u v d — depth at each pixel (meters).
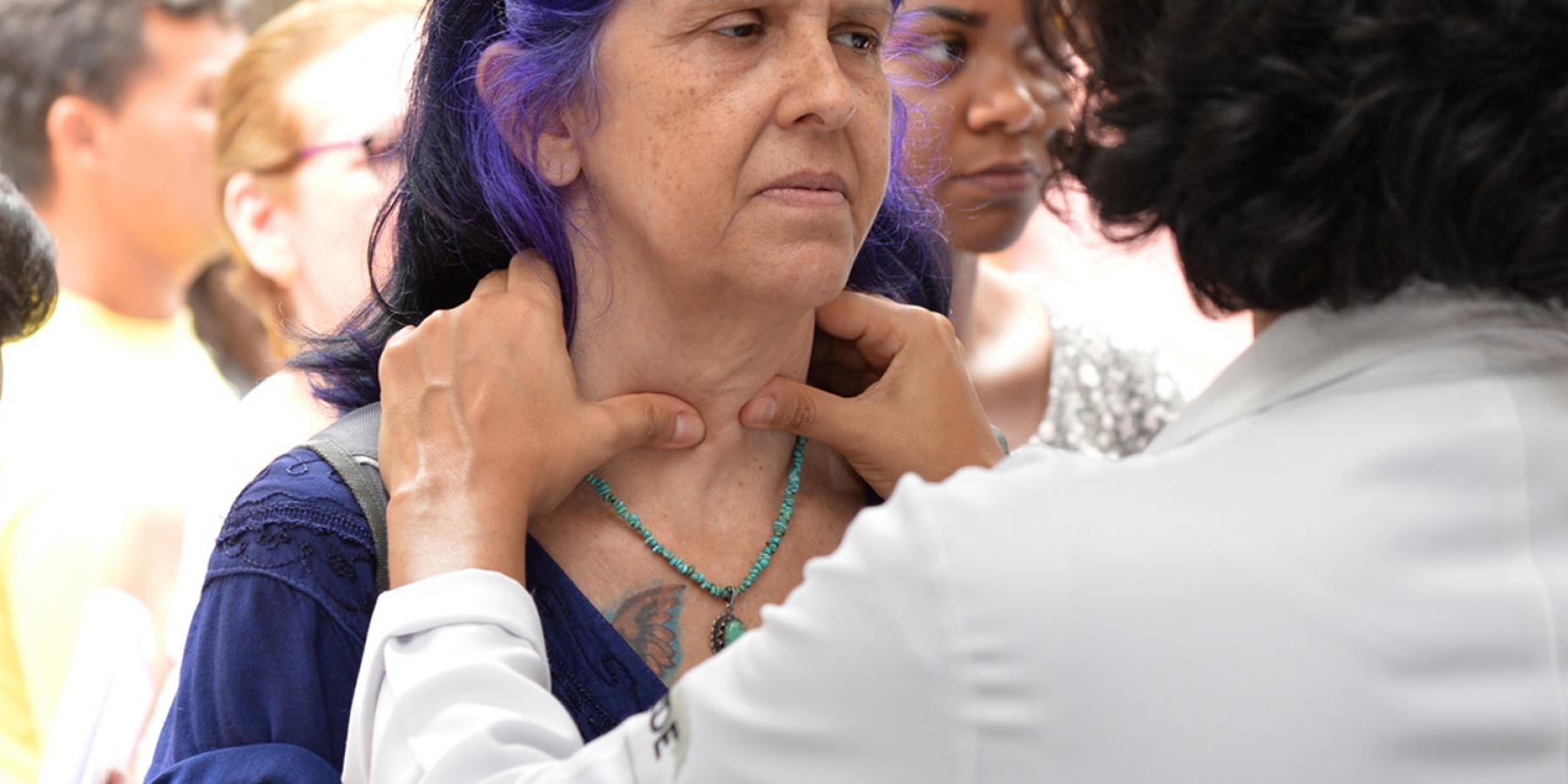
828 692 1.07
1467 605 1.03
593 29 1.47
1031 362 2.83
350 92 2.68
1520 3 1.01
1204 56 1.09
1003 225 2.55
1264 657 1.02
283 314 2.58
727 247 1.47
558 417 1.51
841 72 1.46
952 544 1.06
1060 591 1.04
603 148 1.50
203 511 2.41
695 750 1.13
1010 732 1.03
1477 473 1.06
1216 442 1.10
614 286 1.57
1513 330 1.11
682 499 1.62
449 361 1.52
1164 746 1.01
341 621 1.49
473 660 1.32
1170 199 1.13
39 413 2.79
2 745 2.57
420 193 1.63
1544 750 1.02
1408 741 1.01
